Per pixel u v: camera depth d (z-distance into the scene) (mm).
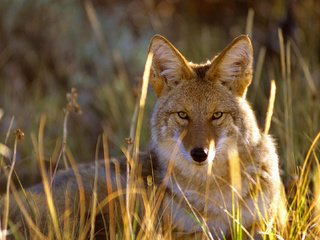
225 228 9773
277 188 9969
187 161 9844
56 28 19484
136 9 21062
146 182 10289
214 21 20594
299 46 16938
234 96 10125
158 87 10438
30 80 19094
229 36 19922
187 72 10195
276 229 9656
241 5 20281
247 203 9641
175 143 9992
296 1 18109
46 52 19281
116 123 16344
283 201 10195
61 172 11234
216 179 9812
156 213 9688
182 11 20922
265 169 9883
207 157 9602
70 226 9797
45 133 16219
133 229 8945
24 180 12297
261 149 10008
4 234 8586
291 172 11000
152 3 20734
